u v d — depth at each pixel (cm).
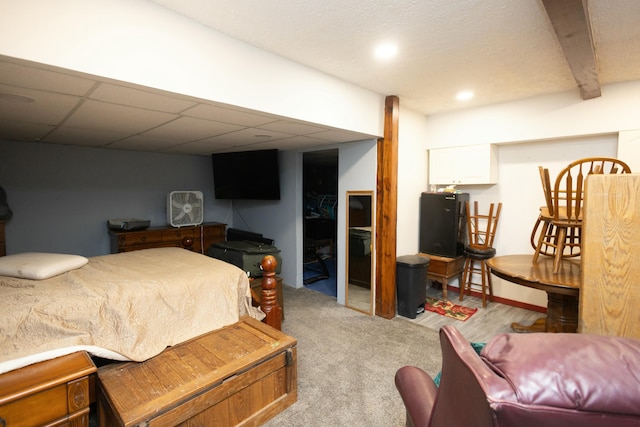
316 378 223
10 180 341
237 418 166
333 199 578
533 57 225
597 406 56
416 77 265
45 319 145
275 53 215
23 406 118
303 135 307
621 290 154
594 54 205
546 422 57
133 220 391
